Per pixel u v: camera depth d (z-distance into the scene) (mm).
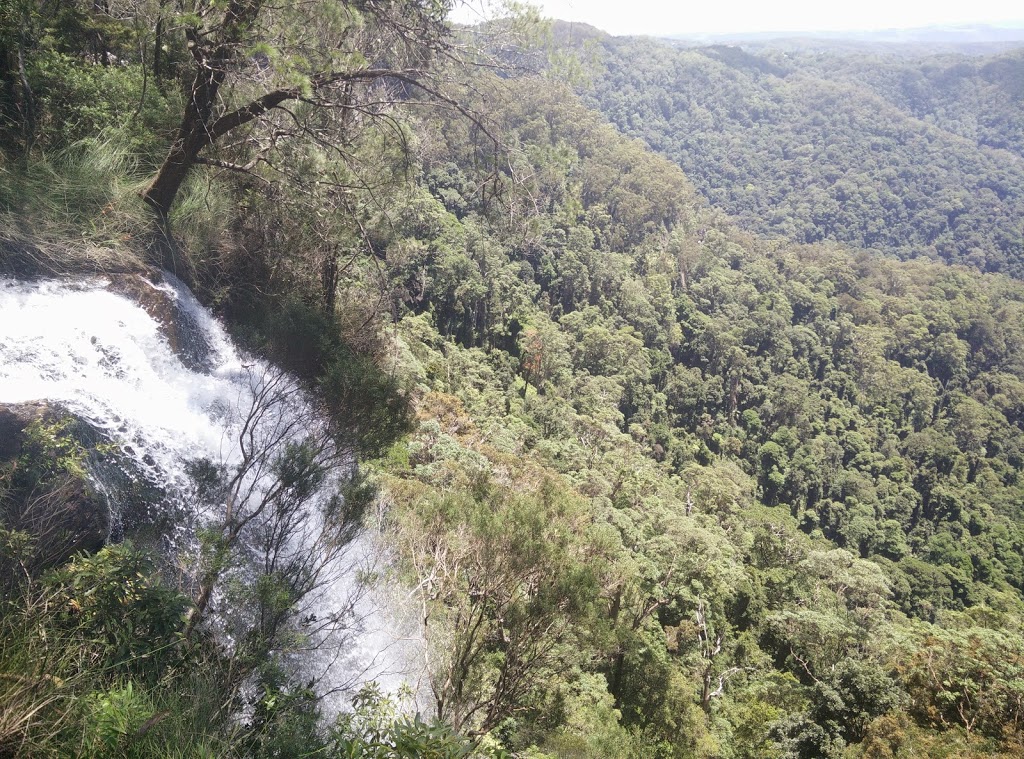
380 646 6449
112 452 5172
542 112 41594
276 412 7117
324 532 6012
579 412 50250
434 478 14789
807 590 29875
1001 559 58094
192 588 4805
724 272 83750
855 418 72375
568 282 65188
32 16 8109
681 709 16203
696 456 61000
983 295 96375
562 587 6676
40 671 2840
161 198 8273
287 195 9211
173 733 2926
